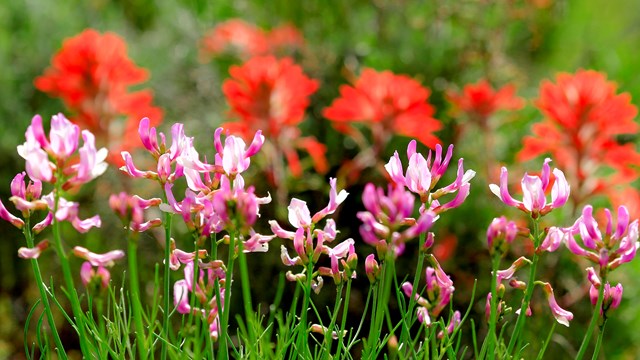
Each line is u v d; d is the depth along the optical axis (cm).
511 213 354
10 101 428
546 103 328
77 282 380
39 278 132
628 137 415
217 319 146
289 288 335
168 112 431
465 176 135
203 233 132
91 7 539
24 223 129
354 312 336
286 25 454
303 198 361
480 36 436
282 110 337
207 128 409
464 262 346
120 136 361
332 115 347
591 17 571
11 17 476
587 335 132
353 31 459
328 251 137
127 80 356
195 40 487
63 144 118
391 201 116
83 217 390
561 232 130
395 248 117
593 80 323
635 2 622
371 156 349
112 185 388
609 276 343
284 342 144
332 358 146
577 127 321
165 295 137
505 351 142
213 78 441
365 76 342
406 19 452
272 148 340
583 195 322
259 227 344
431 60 430
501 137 402
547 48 511
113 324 145
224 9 502
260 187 349
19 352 367
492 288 124
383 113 343
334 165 383
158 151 136
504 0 446
